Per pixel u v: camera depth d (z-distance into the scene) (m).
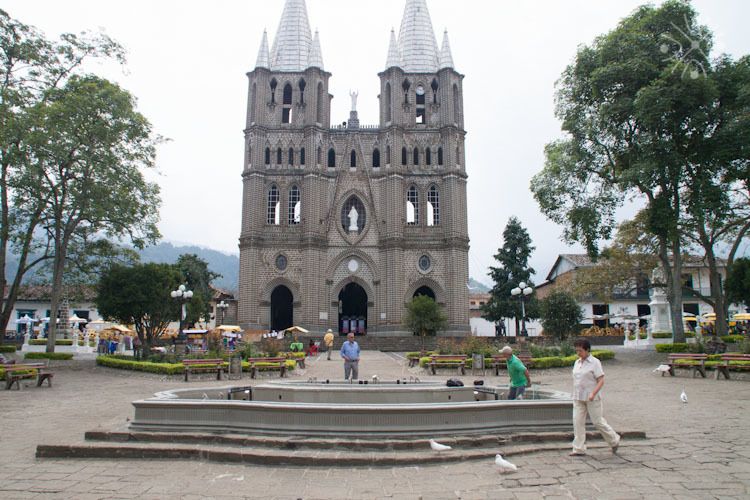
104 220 38.91
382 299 58.97
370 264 59.94
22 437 13.67
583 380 11.30
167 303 39.06
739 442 12.22
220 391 15.56
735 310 66.00
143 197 39.25
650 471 10.07
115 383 26.78
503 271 64.12
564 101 39.44
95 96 35.09
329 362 39.34
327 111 62.88
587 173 39.09
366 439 11.59
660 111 31.67
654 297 49.84
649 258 44.16
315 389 14.38
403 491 9.29
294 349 40.03
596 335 55.44
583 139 38.59
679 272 36.88
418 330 50.72
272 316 65.25
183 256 76.75
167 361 32.22
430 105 63.53
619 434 12.48
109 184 36.53
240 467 10.78
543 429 12.58
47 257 40.03
